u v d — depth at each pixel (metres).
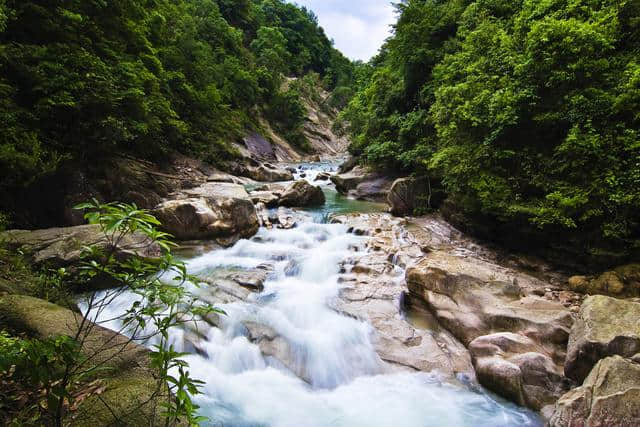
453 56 13.21
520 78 8.12
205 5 43.25
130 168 12.46
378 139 18.47
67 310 3.89
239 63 41.44
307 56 70.38
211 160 21.47
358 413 4.44
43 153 8.12
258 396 4.62
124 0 14.51
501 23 11.48
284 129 46.06
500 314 5.48
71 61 9.88
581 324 4.59
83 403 2.50
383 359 5.36
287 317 6.23
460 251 9.19
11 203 7.70
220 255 9.23
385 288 7.25
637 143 6.28
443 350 5.57
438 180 13.16
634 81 6.43
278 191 15.95
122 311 5.91
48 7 10.40
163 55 22.28
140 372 3.04
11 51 8.70
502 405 4.50
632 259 6.61
